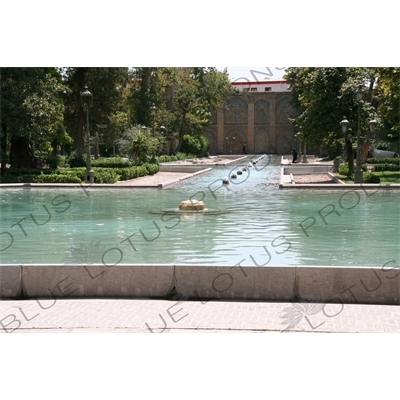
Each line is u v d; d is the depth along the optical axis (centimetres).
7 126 2966
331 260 950
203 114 6244
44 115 2962
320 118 2902
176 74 5872
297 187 2397
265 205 1795
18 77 2984
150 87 5447
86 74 3953
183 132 5916
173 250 1045
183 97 5794
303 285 681
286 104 7888
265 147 7981
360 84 2766
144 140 3816
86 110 2698
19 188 2542
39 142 3216
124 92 5381
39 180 2725
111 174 2812
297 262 937
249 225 1354
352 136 2861
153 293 700
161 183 2619
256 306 659
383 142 4762
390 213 1581
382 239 1152
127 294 702
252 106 7944
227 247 1070
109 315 624
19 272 703
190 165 4112
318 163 4641
